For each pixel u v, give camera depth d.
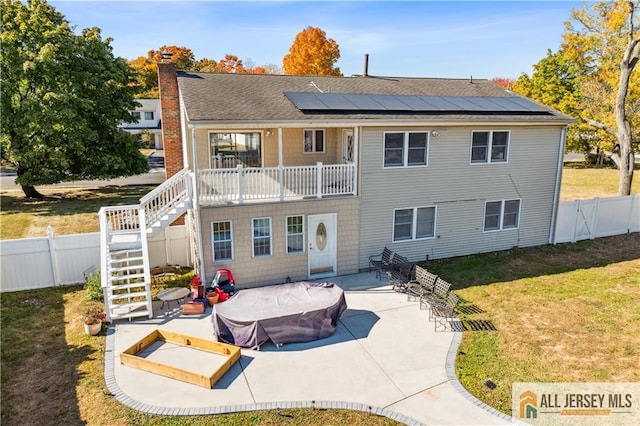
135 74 28.08
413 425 7.22
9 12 22.98
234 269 12.83
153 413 7.43
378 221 14.49
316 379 8.49
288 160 15.59
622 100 23.12
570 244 17.88
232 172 12.74
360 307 11.77
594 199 18.36
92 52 25.50
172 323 10.79
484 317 11.27
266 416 7.40
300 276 13.70
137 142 27.59
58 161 23.86
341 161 15.91
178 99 15.26
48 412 7.44
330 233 13.92
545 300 12.38
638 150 37.50
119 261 11.70
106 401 7.74
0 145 23.70
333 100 14.11
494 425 7.25
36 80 23.47
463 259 15.85
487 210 16.28
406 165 14.40
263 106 13.15
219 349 9.38
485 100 16.38
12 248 12.50
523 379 8.56
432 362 9.12
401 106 14.39
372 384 8.34
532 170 16.45
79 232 18.22
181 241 14.91
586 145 42.09
